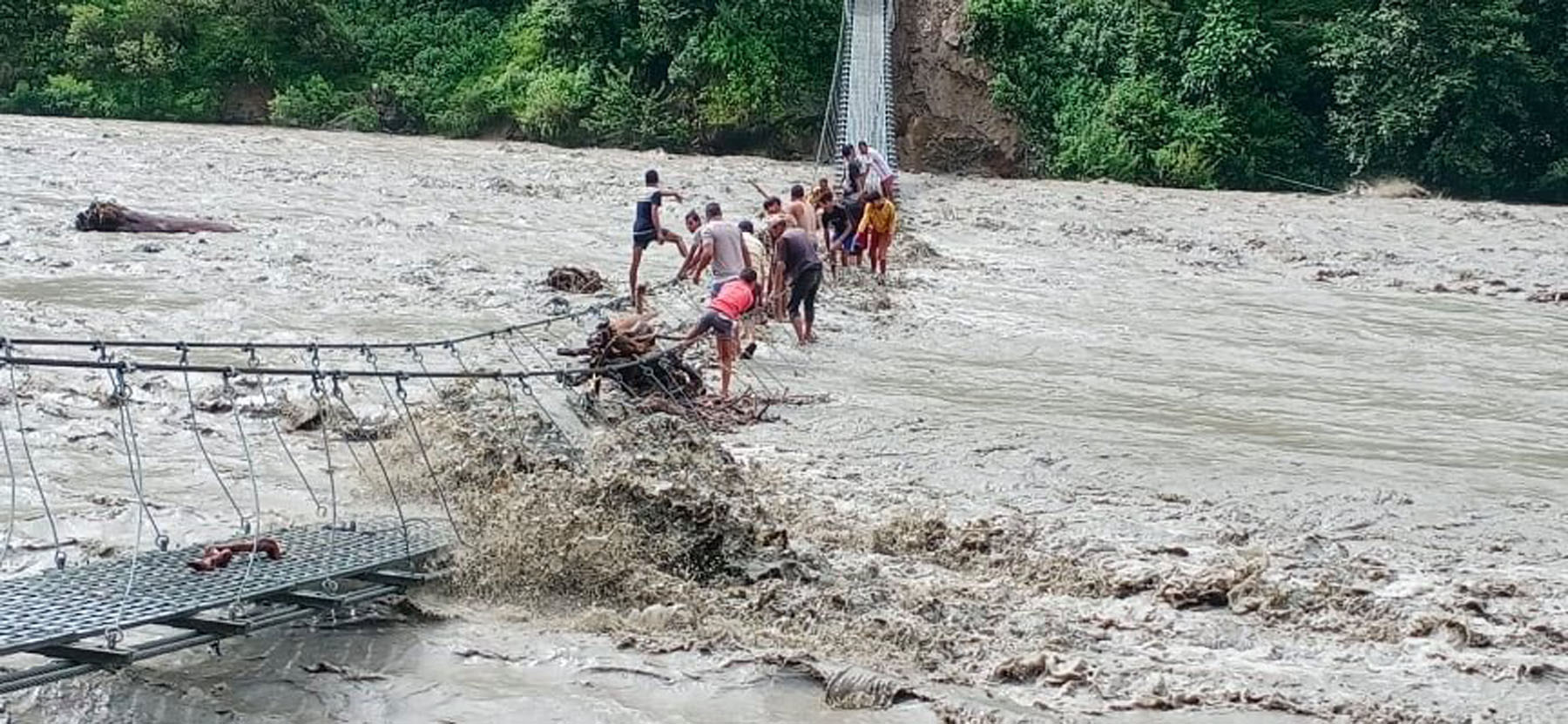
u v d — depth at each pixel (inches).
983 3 1989.4
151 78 2180.1
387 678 279.7
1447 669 312.8
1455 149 1900.8
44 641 255.4
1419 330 892.6
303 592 308.7
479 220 1170.0
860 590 341.4
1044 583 367.6
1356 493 484.1
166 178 1349.7
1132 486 482.3
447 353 631.8
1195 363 742.5
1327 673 308.5
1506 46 1861.5
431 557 338.6
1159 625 337.7
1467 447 575.2
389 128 2193.7
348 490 413.4
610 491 359.9
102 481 413.1
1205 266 1156.5
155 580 299.0
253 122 2209.6
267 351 611.2
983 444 528.7
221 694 269.9
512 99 2142.0
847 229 916.0
